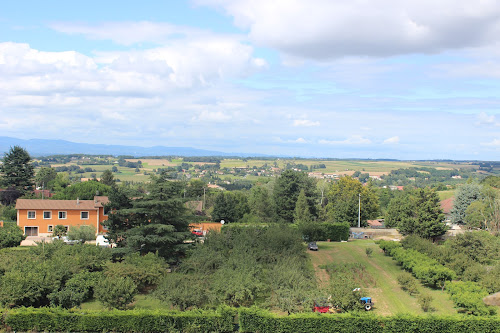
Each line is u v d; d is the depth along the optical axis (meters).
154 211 41.53
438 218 59.59
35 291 29.72
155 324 26.89
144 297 33.75
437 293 36.09
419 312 31.58
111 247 45.84
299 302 30.77
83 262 35.94
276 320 27.17
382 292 36.53
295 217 78.69
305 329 27.08
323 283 38.44
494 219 60.38
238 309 28.11
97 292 30.16
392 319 26.97
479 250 44.16
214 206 82.31
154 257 37.34
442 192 117.00
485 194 70.56
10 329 26.50
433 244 47.75
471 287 33.19
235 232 49.66
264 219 82.50
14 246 50.19
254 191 109.88
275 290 32.28
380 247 53.19
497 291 33.56
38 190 102.06
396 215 79.62
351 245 58.28
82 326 26.67
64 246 40.91
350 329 26.92
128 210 41.59
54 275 31.69
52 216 63.25
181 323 27.02
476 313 29.58
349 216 77.69
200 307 30.25
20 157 94.75
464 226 67.69
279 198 84.38
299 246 46.66
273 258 42.25
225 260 39.47
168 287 30.36
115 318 26.80
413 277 39.34
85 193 84.12
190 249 42.66
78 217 64.06
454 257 41.34
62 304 30.52
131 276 33.16
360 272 42.22
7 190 86.94
